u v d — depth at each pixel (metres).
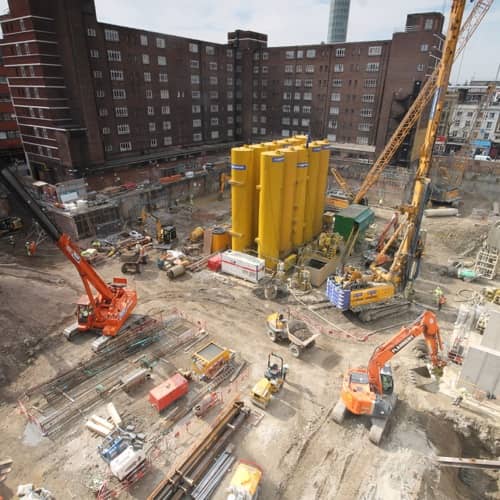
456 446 19.91
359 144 76.62
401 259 31.98
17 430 19.06
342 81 74.88
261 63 84.06
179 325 27.91
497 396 21.00
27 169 65.94
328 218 45.84
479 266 36.28
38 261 37.47
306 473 17.14
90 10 54.72
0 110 68.19
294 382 22.53
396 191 58.47
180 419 19.73
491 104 101.94
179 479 16.42
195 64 76.06
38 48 49.91
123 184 55.00
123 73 62.50
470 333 27.05
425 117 67.75
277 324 25.75
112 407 20.09
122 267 35.41
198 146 81.94
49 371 23.14
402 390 22.02
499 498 18.39
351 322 28.91
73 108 55.22
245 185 34.44
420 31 61.66
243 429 19.22
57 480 16.61
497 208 55.66
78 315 25.92
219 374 22.86
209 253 39.50
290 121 84.88
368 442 18.72
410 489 16.39
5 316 27.16
